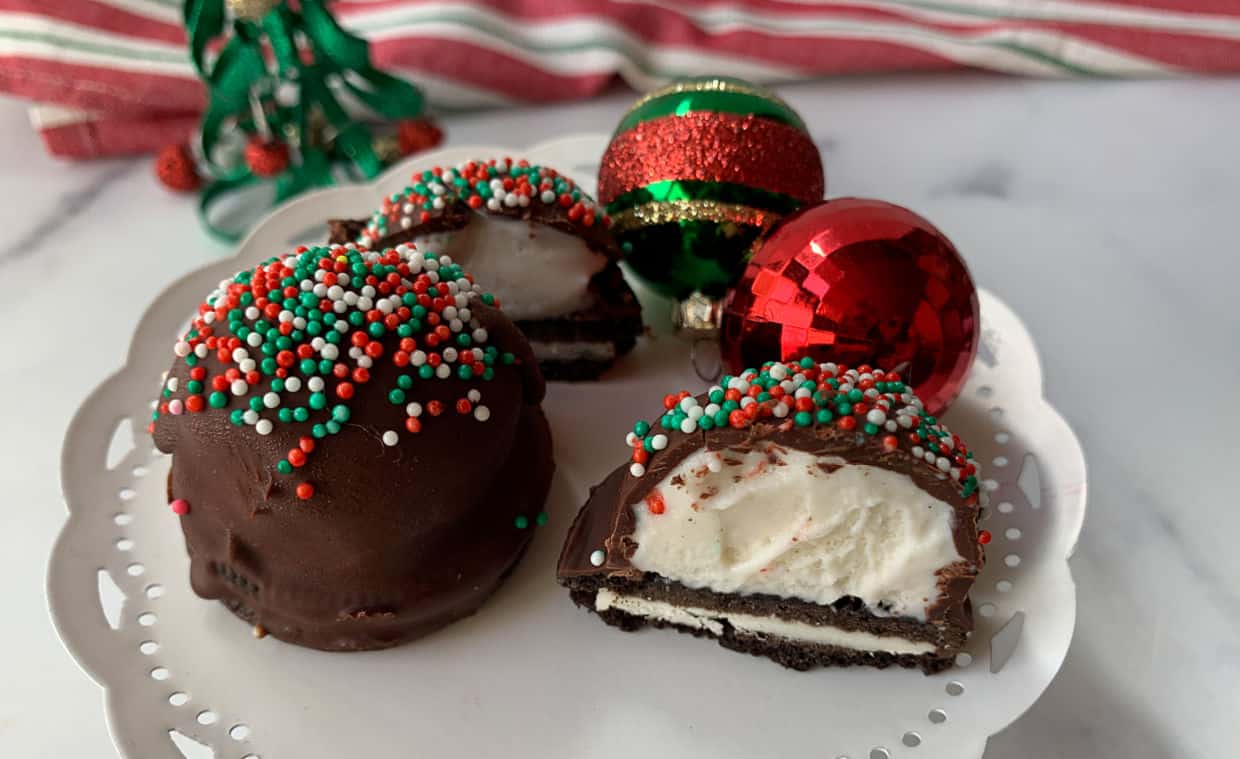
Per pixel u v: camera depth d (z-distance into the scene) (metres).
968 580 0.16
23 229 0.23
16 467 0.19
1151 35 0.25
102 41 0.23
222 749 0.16
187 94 0.23
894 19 0.25
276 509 0.16
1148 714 0.17
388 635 0.17
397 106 0.23
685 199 0.18
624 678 0.17
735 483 0.16
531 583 0.17
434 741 0.16
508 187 0.18
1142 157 0.24
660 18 0.25
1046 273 0.22
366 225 0.19
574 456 0.19
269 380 0.16
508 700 0.16
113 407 0.19
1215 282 0.22
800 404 0.16
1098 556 0.18
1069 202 0.23
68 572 0.17
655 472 0.16
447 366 0.16
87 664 0.16
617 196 0.19
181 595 0.17
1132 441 0.19
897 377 0.16
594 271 0.19
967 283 0.17
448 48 0.24
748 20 0.25
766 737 0.16
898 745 0.16
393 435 0.16
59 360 0.21
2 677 0.17
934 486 0.16
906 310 0.17
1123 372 0.20
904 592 0.16
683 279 0.19
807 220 0.17
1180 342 0.21
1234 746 0.16
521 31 0.25
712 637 0.17
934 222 0.23
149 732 0.16
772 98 0.19
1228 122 0.24
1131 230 0.23
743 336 0.18
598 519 0.17
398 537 0.16
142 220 0.23
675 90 0.19
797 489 0.16
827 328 0.17
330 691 0.16
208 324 0.16
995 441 0.18
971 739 0.16
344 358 0.16
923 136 0.25
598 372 0.20
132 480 0.18
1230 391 0.20
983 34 0.25
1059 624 0.16
